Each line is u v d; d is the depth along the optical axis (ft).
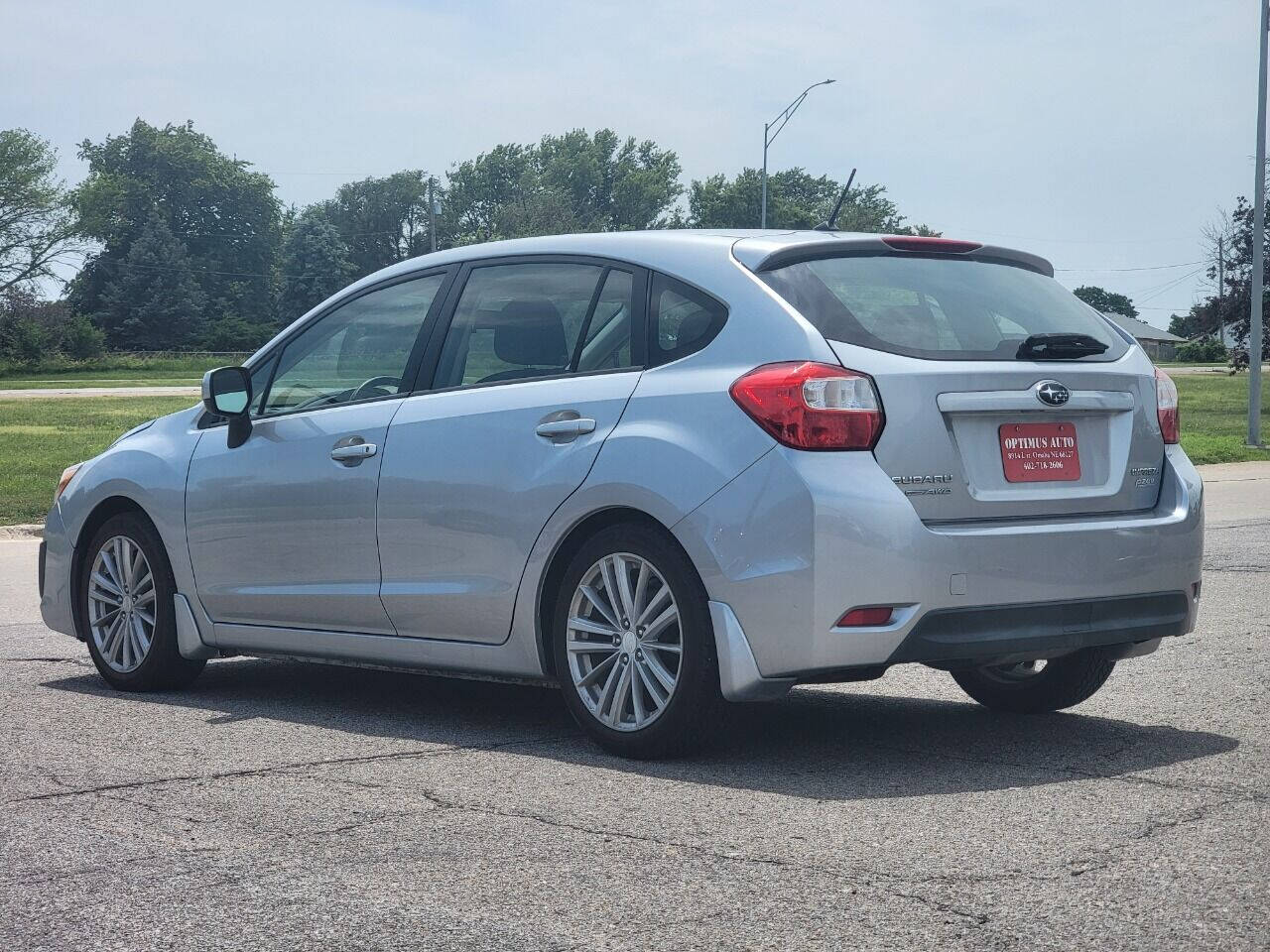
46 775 14.92
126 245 432.66
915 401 14.69
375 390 18.45
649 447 15.25
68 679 21.49
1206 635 23.65
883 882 11.11
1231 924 10.03
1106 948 9.61
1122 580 15.53
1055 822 12.80
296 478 18.63
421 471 17.29
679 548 15.12
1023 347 15.65
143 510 20.56
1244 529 42.27
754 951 9.64
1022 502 15.17
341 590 18.20
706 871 11.45
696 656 14.94
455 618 17.03
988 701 18.37
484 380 17.35
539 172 477.77
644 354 15.96
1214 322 158.71
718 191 463.42
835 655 14.24
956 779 14.51
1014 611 14.82
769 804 13.56
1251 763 15.07
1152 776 14.51
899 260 16.08
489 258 18.02
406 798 13.88
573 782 14.52
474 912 10.50
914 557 14.29
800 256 15.66
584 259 17.02
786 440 14.46
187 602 20.01
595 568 15.80
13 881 11.41
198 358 363.97
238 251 465.06
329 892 11.02
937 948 9.64
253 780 14.65
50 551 21.61
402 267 19.07
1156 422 16.46
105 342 404.98
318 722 17.94
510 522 16.39
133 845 12.34
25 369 319.68
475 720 18.03
